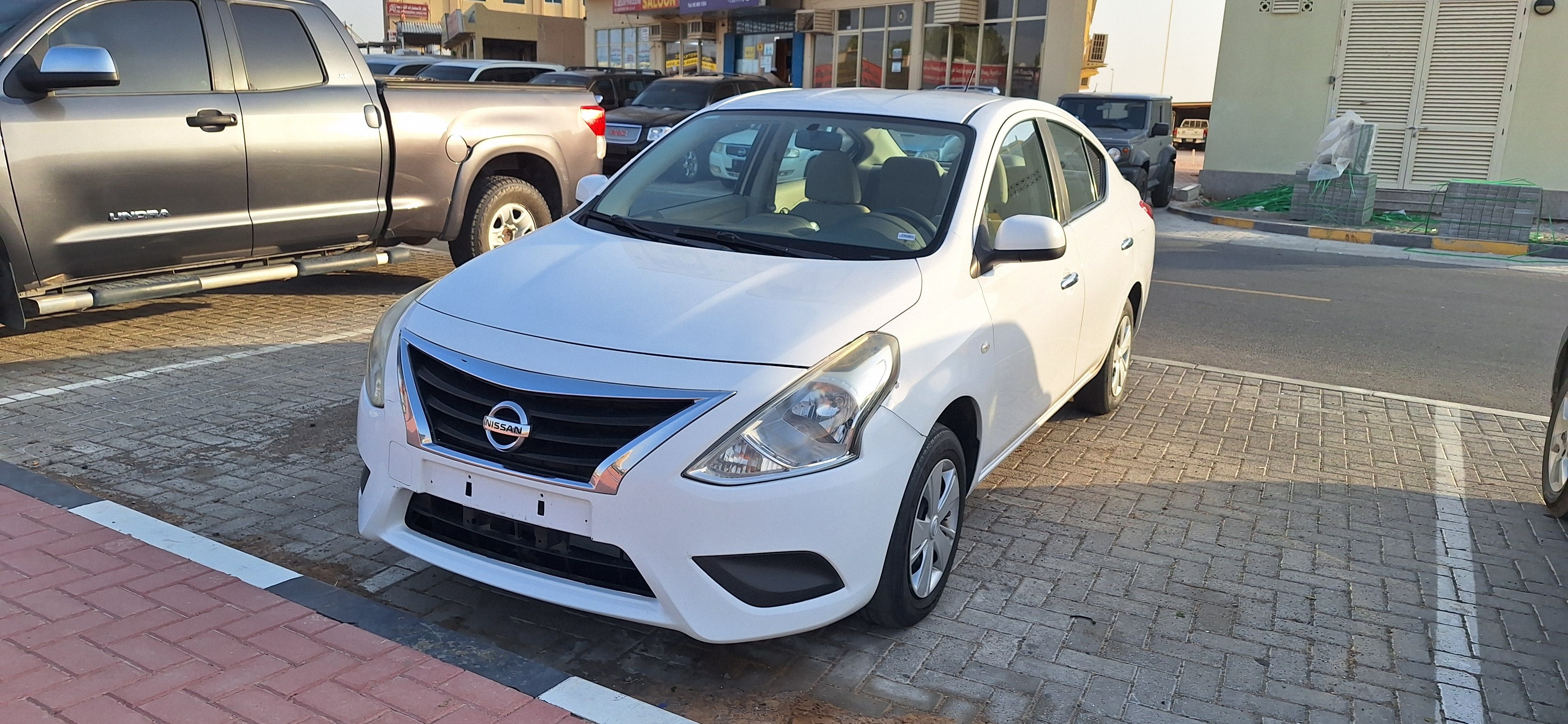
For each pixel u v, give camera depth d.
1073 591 3.92
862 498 3.11
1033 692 3.24
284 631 3.28
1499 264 13.09
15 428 5.03
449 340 3.28
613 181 4.61
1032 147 4.77
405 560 3.91
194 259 6.49
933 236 3.91
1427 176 17.20
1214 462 5.39
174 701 2.90
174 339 6.73
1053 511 4.67
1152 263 6.42
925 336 3.44
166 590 3.49
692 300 3.34
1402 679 3.43
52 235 5.78
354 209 7.23
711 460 2.93
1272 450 5.63
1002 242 3.89
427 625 3.37
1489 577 4.21
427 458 3.21
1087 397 5.92
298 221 6.92
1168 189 18.70
